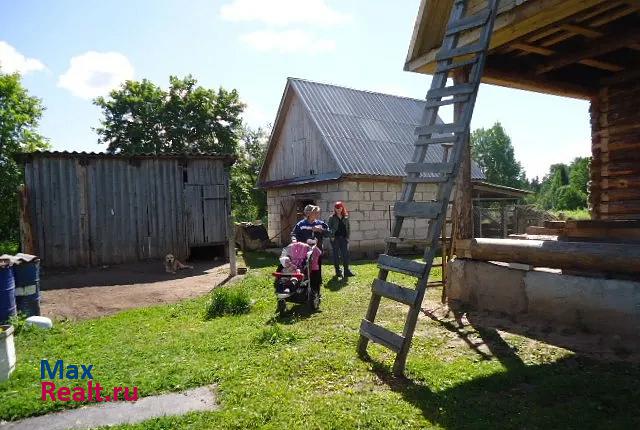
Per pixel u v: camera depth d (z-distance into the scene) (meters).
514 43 6.89
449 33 5.71
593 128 9.66
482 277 6.72
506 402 3.76
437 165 4.96
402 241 5.00
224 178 16.20
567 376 4.18
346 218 10.84
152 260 14.90
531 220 20.56
